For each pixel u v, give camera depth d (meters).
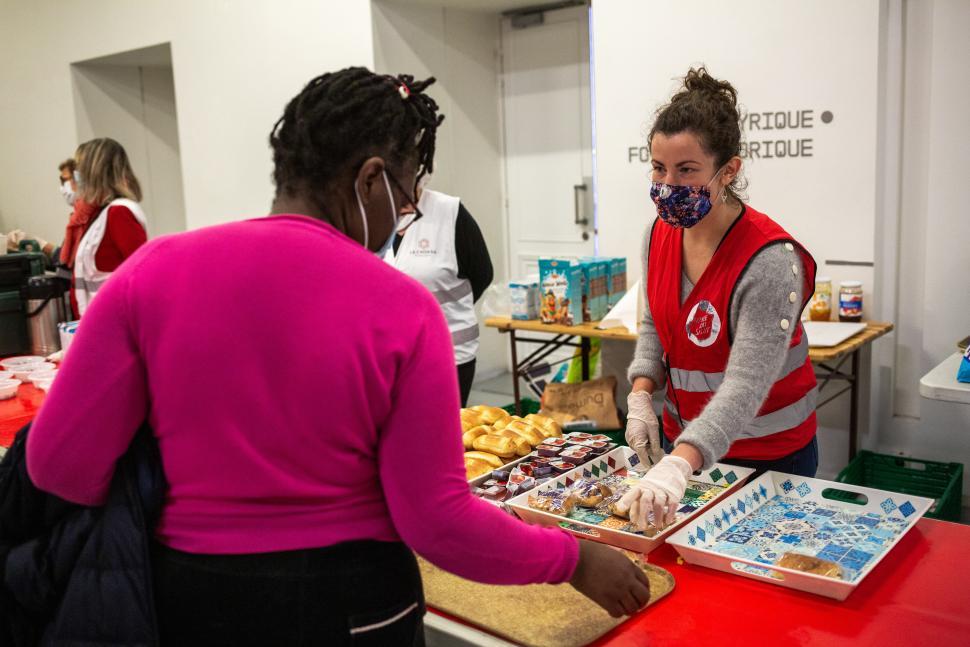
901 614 1.28
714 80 1.70
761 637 1.23
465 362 3.00
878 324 3.34
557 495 1.70
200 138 5.94
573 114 5.09
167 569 1.03
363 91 1.03
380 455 1.00
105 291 0.99
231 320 0.95
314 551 1.00
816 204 3.44
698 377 1.79
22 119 7.31
